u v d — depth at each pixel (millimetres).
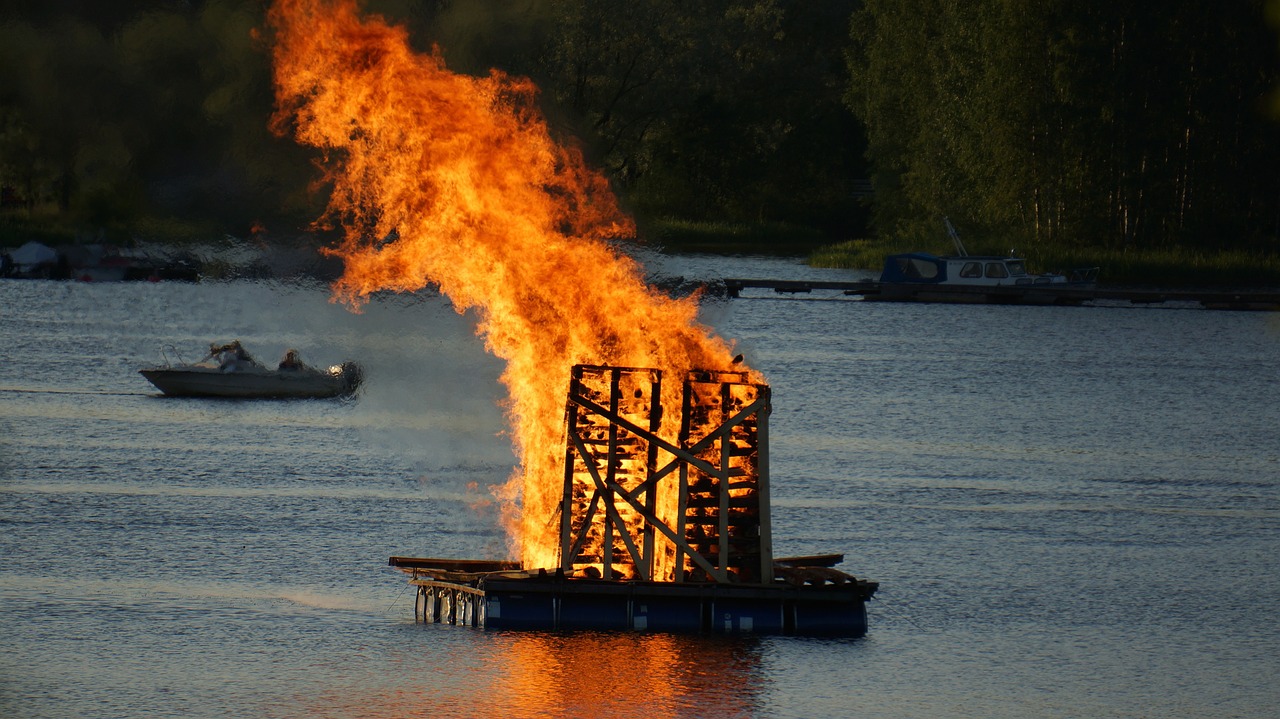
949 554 104250
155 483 123250
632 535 85812
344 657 79250
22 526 106750
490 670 77062
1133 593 94750
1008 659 81250
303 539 105250
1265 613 90875
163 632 83250
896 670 78625
